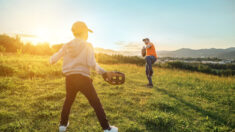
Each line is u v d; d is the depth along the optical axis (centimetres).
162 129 288
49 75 708
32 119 298
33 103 373
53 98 420
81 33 216
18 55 1370
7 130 254
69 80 205
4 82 500
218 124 327
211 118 355
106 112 350
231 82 870
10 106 353
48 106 363
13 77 601
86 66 208
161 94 536
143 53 654
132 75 923
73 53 204
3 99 389
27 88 495
